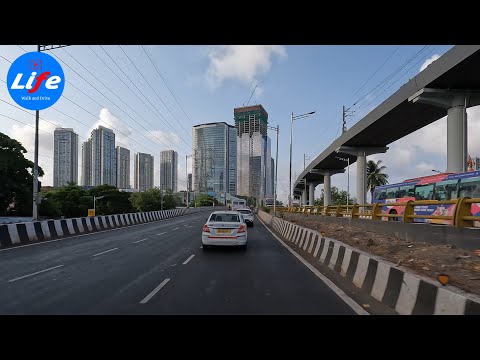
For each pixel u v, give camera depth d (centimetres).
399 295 609
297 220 3272
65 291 774
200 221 3909
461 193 1959
